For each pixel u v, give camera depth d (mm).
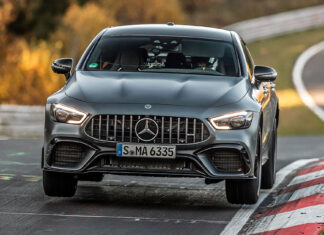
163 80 20531
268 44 116375
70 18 92250
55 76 70750
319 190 22016
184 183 24641
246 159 19094
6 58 74312
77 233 16219
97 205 19844
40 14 101062
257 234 16438
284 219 17922
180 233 16469
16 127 54531
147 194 22188
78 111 19078
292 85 88375
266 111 22469
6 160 29953
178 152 18750
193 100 19281
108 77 20859
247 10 138250
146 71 21562
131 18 111875
